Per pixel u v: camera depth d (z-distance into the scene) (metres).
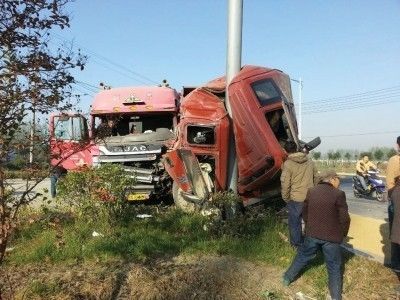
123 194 9.11
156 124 13.63
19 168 3.82
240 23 9.33
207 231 8.31
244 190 9.72
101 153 12.37
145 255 7.23
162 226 8.85
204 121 9.77
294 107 10.19
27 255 7.15
